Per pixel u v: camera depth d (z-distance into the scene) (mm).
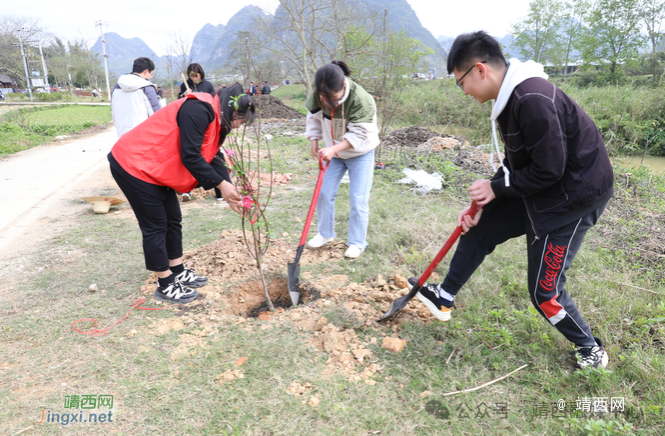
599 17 28359
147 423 1886
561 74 33469
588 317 2635
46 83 57031
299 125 12883
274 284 3195
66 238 4023
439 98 15000
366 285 3113
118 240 3977
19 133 11953
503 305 2801
